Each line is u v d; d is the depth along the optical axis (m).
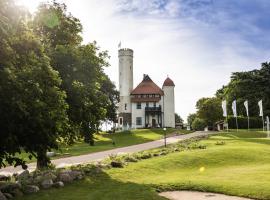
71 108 32.53
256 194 20.81
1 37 20.47
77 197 20.30
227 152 37.97
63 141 35.28
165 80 124.25
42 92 22.81
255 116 118.44
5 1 21.19
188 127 129.75
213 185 23.02
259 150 40.56
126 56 124.69
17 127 21.59
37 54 24.64
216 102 115.31
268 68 126.06
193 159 34.31
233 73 129.75
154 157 36.59
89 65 34.06
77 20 37.84
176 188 22.95
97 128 35.16
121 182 24.41
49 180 22.94
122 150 52.22
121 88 124.44
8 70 20.41
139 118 123.12
